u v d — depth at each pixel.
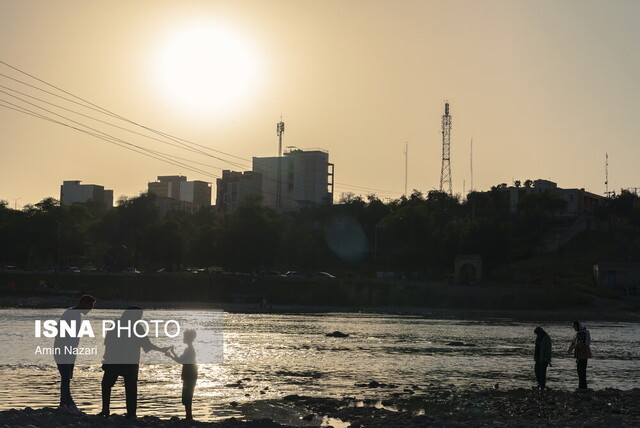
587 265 185.75
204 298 152.38
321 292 150.62
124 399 30.88
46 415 22.52
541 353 36.31
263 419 25.31
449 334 82.44
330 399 32.28
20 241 179.00
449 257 185.50
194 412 28.28
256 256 167.00
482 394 34.44
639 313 137.62
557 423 26.19
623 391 35.50
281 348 59.41
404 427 25.27
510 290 149.38
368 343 66.62
